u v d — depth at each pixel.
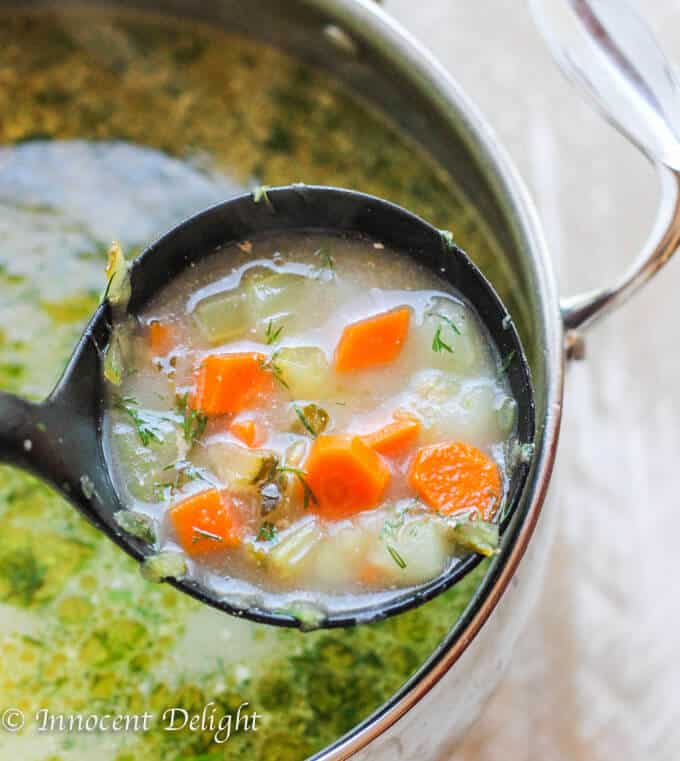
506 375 0.43
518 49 0.57
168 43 0.55
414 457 0.42
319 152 0.53
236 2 0.53
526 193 0.46
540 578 0.47
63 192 0.53
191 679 0.47
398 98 0.52
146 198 0.53
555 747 0.51
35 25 0.55
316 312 0.43
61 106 0.54
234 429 0.42
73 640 0.47
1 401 0.41
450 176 0.52
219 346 0.43
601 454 0.54
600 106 0.46
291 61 0.54
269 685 0.47
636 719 0.51
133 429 0.43
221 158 0.54
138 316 0.43
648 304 0.55
